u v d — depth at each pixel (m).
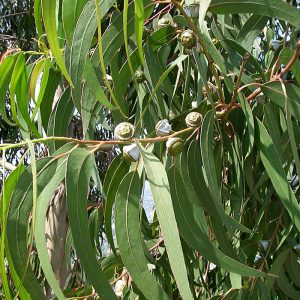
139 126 0.72
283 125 0.65
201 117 0.55
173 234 0.44
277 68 0.62
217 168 0.67
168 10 0.67
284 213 0.75
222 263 0.52
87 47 0.47
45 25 0.40
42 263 0.43
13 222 0.46
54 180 0.47
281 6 0.54
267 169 0.58
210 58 0.55
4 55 0.60
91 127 0.70
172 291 0.88
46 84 0.64
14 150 1.62
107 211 0.57
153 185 0.46
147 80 0.67
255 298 0.71
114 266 0.80
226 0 0.55
